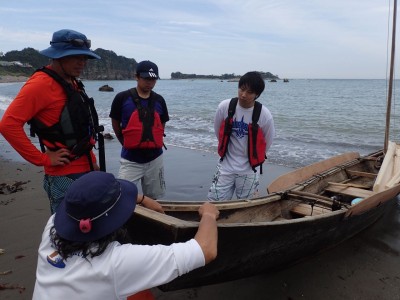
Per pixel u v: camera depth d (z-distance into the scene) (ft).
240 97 12.17
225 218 11.82
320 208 13.69
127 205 5.65
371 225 15.85
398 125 47.55
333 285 11.32
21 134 8.06
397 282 11.45
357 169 20.63
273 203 13.42
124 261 5.24
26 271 11.75
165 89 221.46
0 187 20.94
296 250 11.07
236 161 13.17
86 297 5.16
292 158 29.45
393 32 21.84
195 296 10.75
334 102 93.40
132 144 12.66
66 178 9.05
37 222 15.70
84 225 5.10
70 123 8.73
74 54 8.46
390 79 22.43
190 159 29.50
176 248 5.70
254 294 10.86
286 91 170.19
